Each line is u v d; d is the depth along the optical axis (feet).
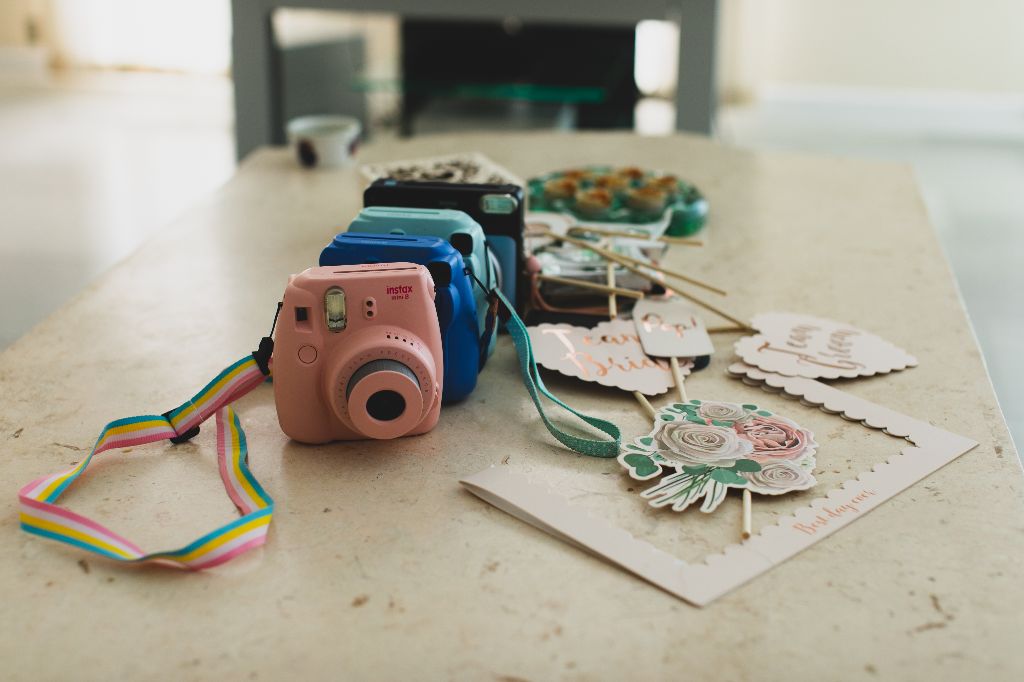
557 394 3.18
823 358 3.34
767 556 2.39
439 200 3.41
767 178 5.36
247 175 5.36
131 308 3.76
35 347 3.44
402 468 2.77
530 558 2.41
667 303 3.64
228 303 3.82
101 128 14.46
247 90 8.59
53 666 2.08
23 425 2.97
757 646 2.13
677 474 2.68
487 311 3.19
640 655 2.11
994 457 2.82
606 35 9.84
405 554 2.42
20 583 2.31
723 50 16.44
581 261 3.84
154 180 12.22
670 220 4.46
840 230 4.62
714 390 3.19
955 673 2.07
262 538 2.44
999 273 10.00
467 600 2.27
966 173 13.24
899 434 2.91
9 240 10.09
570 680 2.05
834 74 17.13
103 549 2.39
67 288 9.06
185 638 2.16
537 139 5.99
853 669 2.08
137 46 17.46
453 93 9.86
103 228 10.52
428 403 2.75
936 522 2.53
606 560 2.39
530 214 4.42
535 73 10.01
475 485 2.64
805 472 2.68
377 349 2.66
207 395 2.89
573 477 2.72
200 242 4.43
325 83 9.77
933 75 16.79
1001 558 2.40
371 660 2.10
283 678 2.05
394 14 8.63
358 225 3.13
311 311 2.71
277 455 2.83
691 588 2.28
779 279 4.04
